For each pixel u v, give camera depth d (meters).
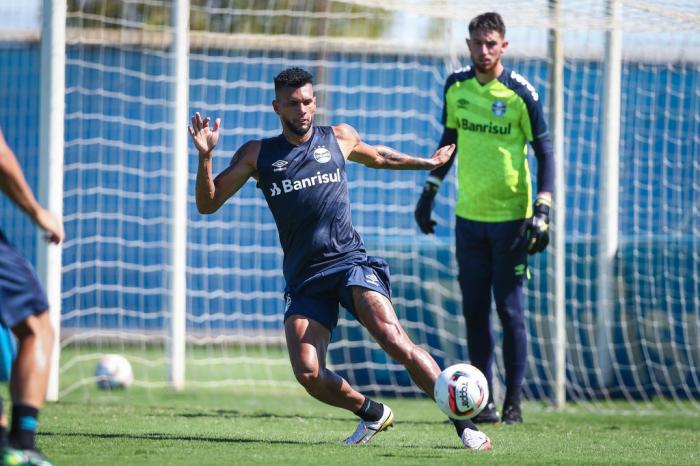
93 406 29.38
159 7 50.28
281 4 52.47
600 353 37.41
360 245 20.38
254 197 50.75
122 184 50.47
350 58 48.62
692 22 31.92
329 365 40.81
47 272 31.20
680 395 38.09
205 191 19.03
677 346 37.97
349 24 52.72
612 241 37.53
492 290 27.70
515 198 26.17
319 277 19.75
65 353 48.34
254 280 51.91
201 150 18.61
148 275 51.81
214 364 46.72
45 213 14.18
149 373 42.59
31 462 13.62
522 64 44.28
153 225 51.34
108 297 51.41
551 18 31.86
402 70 46.91
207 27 51.12
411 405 33.25
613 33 35.75
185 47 35.03
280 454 17.81
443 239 47.69
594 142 40.62
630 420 29.62
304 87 19.55
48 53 30.78
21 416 13.97
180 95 35.00
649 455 19.48
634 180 41.78
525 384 37.16
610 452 19.86
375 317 19.22
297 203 19.78
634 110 43.25
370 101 48.91
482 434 19.41
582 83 40.31
